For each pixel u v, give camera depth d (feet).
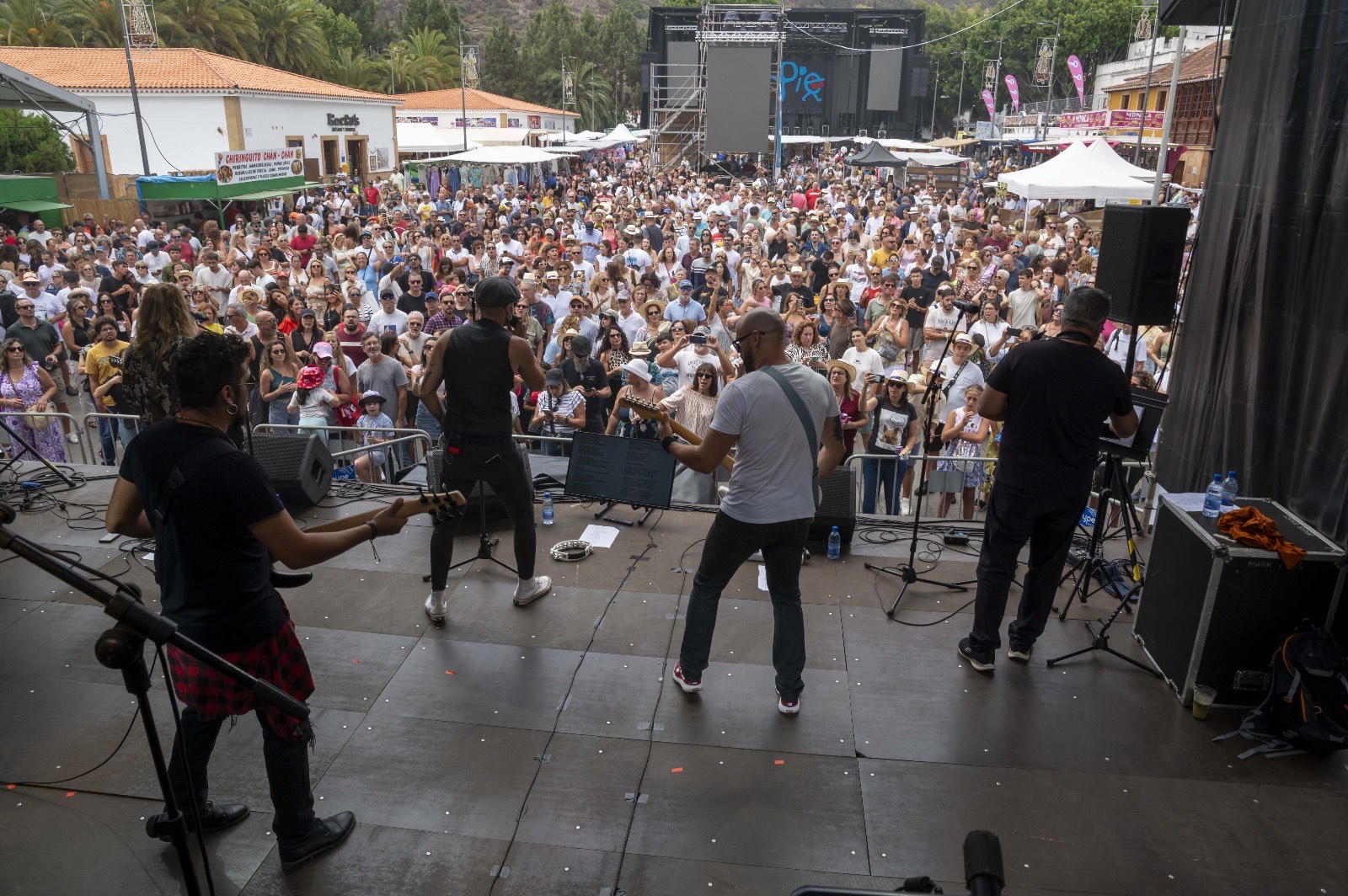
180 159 96.02
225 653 8.75
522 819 10.25
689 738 11.71
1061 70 244.63
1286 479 13.89
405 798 10.55
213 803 10.32
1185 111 109.70
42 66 97.76
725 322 32.27
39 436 24.63
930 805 10.61
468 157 102.63
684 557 16.81
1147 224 14.25
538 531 17.88
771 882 9.43
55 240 51.72
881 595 15.62
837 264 46.68
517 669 13.15
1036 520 12.89
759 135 121.39
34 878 9.38
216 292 39.50
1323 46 13.65
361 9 260.62
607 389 24.31
